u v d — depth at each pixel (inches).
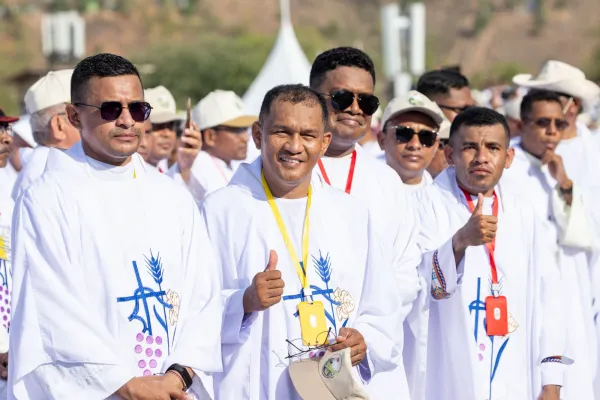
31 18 5575.8
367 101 368.5
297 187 331.3
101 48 5575.8
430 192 408.2
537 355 393.7
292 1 6555.1
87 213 299.7
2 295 370.9
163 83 3385.8
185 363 296.0
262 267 324.8
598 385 485.7
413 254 371.6
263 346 319.6
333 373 305.0
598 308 480.7
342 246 331.6
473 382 382.0
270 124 320.5
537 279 396.8
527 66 5802.2
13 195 416.5
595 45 5757.9
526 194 451.8
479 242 364.2
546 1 6171.3
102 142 302.2
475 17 6259.8
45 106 420.5
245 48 3501.5
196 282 311.1
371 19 6520.7
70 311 289.0
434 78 513.7
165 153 538.6
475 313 387.2
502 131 398.3
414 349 382.3
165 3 6063.0
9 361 294.5
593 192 521.7
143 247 304.2
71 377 287.9
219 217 331.9
